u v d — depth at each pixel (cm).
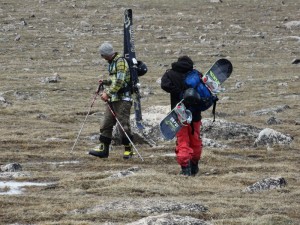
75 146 5059
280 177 3750
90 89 8562
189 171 3994
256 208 3244
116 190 3544
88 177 3931
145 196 3466
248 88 8606
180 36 14100
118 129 4794
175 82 3944
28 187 3731
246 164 4456
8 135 5441
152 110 6022
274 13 17125
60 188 3706
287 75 9819
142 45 12938
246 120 6297
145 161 4506
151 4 17912
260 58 11688
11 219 3050
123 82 4528
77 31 14275
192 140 4025
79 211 3170
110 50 4556
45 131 5678
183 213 3114
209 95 3944
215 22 15788
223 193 3575
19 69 10256
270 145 5078
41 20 15325
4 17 15425
